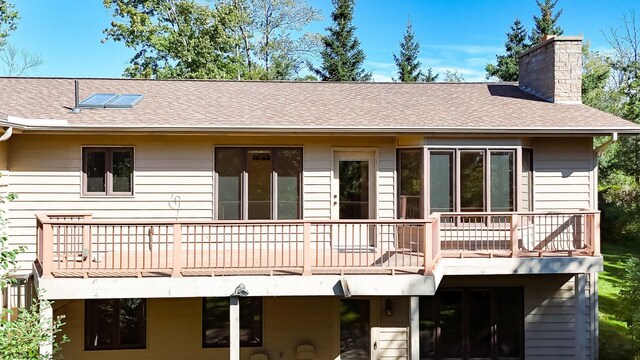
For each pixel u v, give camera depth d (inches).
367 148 394.6
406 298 392.5
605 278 621.6
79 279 282.7
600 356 388.2
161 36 954.7
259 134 364.8
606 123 375.6
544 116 394.9
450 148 374.9
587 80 1115.9
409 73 1552.7
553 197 394.9
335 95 467.2
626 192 909.8
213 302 388.5
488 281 397.4
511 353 400.5
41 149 368.2
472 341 401.1
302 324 390.6
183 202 379.9
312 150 389.7
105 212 373.7
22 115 366.6
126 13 932.0
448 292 402.0
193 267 292.4
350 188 399.5
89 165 374.3
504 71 1323.8
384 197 393.4
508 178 379.9
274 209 388.5
